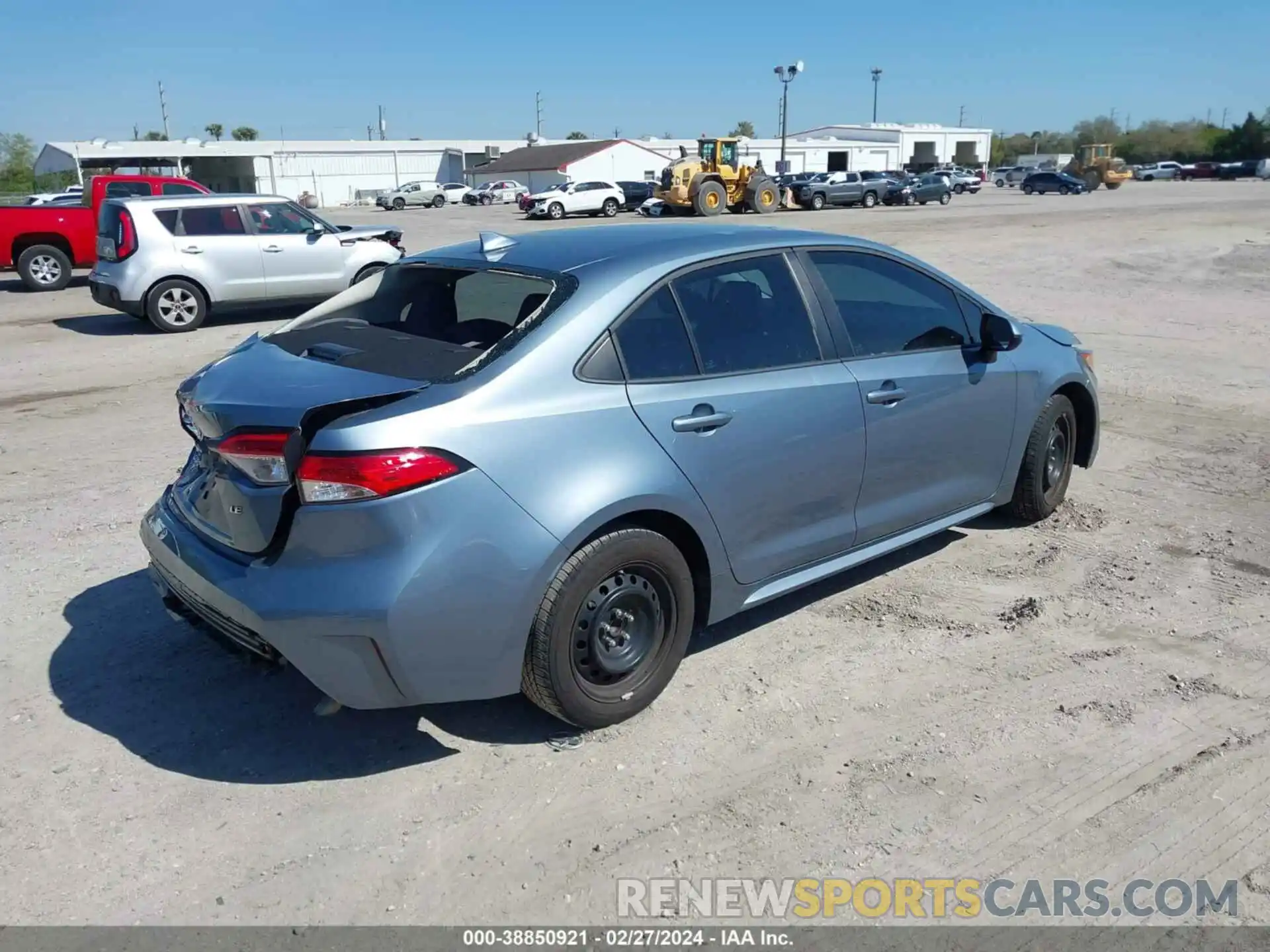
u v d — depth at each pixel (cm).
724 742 359
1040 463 538
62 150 6594
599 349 349
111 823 316
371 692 316
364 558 304
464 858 301
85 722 372
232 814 321
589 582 337
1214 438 738
